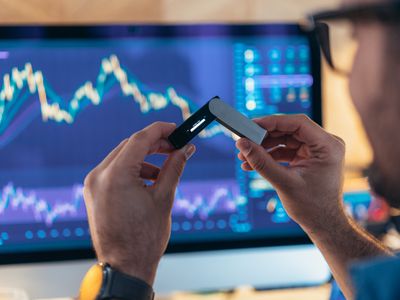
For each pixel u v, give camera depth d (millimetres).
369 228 1082
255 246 1012
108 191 629
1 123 963
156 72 993
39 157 971
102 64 981
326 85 1173
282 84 1016
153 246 643
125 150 645
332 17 439
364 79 422
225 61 1004
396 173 430
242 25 1003
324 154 717
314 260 1024
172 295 1068
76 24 969
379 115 421
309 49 1017
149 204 640
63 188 977
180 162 672
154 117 995
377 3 398
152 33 986
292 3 1193
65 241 976
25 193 967
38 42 964
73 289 971
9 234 963
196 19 1162
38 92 970
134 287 618
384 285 376
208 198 1003
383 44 402
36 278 964
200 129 704
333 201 720
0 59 958
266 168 696
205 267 999
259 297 1078
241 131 716
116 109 987
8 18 1099
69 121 978
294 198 713
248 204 1012
